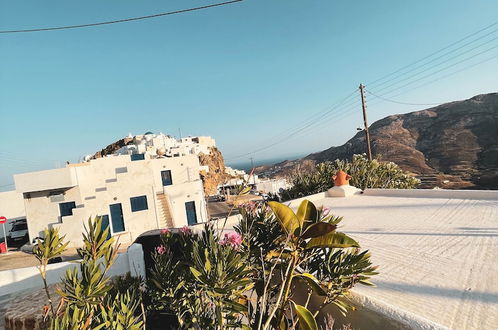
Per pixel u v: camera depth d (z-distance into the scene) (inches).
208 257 94.3
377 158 624.7
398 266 169.8
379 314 102.8
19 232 818.8
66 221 610.9
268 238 137.9
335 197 471.5
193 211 785.6
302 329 93.4
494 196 332.8
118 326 87.3
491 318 111.3
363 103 638.5
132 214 684.1
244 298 115.2
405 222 273.3
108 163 688.4
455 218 269.4
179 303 115.6
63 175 638.5
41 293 166.6
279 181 1437.0
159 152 1736.0
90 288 86.2
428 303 126.0
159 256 127.6
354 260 118.7
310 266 129.3
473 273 151.8
